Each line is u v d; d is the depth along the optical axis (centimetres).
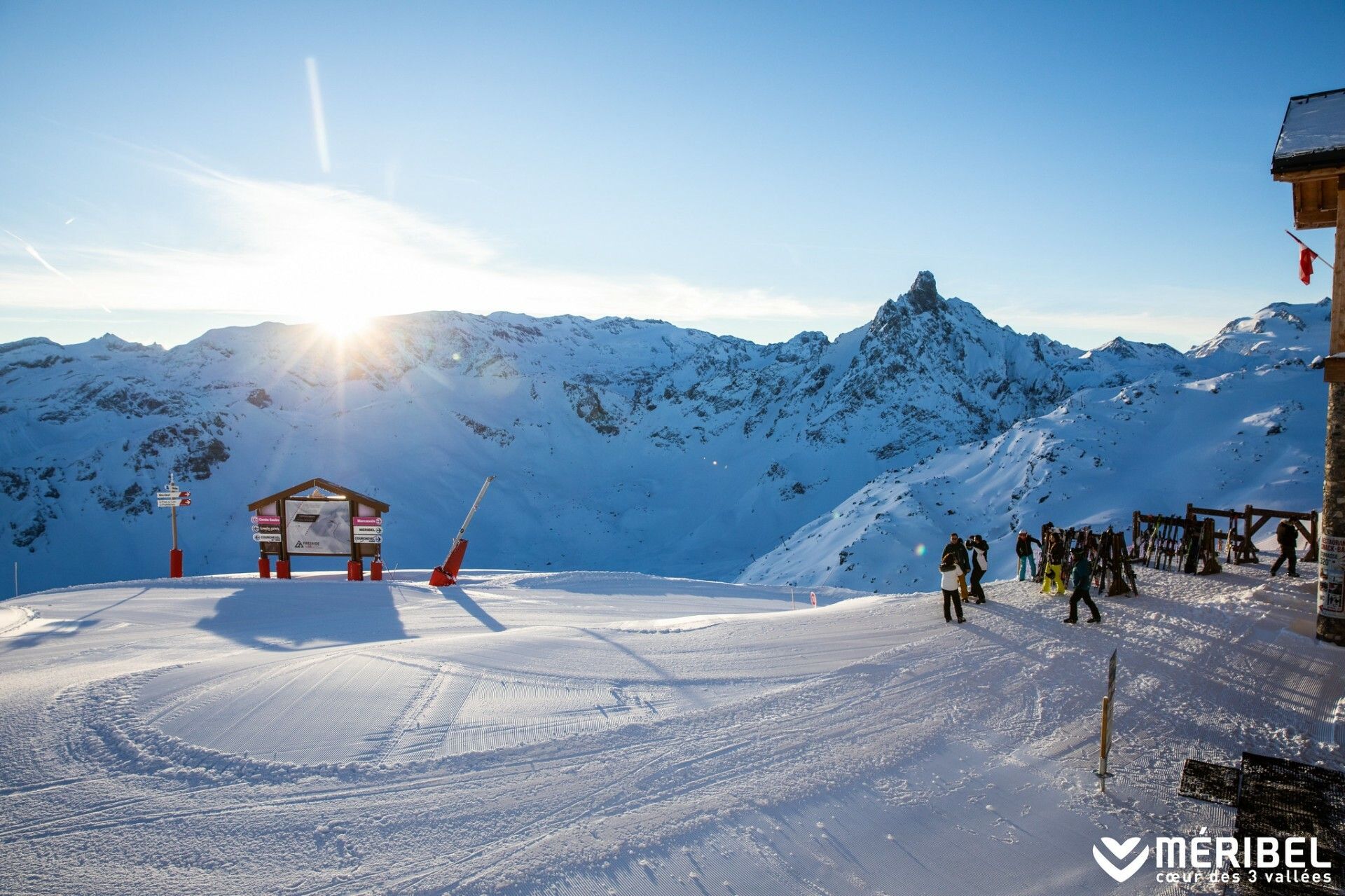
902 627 1606
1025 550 2133
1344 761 930
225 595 2547
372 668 1358
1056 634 1474
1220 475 5969
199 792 901
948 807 857
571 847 779
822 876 735
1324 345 18025
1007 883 723
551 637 1619
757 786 903
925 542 6294
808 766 952
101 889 718
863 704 1156
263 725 1089
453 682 1284
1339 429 1333
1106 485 6362
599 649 1512
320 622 2111
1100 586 1827
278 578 3034
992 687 1207
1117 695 1152
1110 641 1406
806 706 1154
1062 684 1205
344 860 762
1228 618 1515
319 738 1047
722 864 753
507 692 1238
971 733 1045
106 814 853
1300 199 1450
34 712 1142
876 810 852
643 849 776
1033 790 892
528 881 725
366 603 2434
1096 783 902
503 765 965
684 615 2389
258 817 843
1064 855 764
